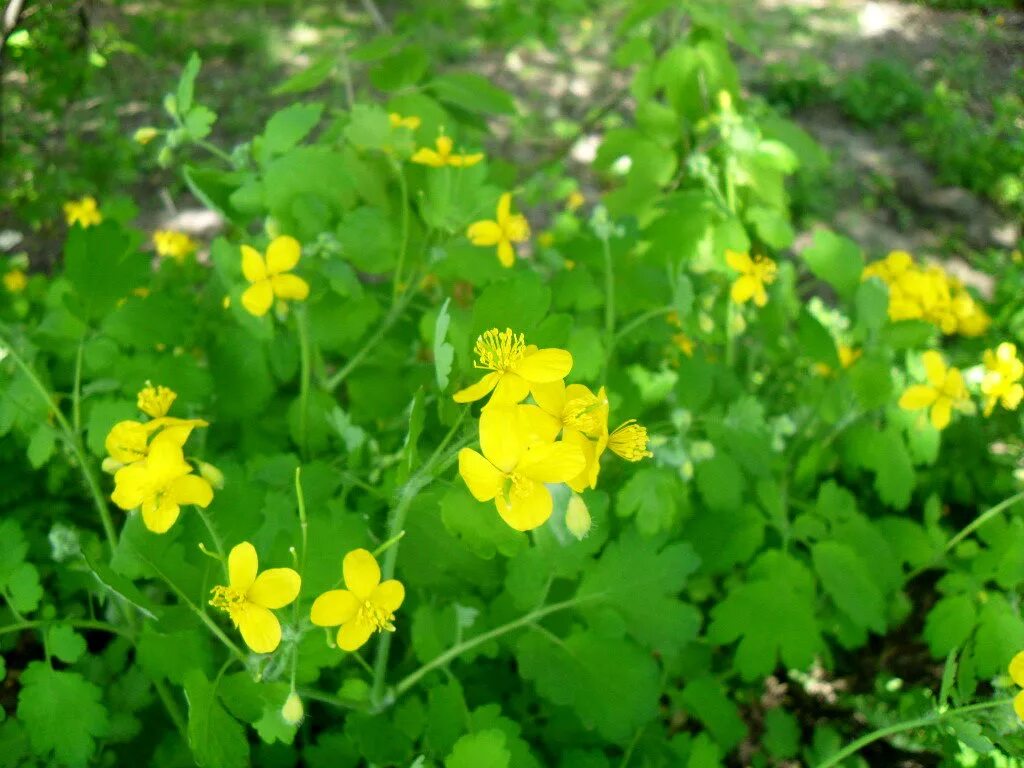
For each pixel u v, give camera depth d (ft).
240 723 0.77
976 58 3.00
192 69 1.04
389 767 0.91
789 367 1.43
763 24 3.55
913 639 1.32
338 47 1.29
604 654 0.91
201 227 2.28
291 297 0.93
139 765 0.97
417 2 3.53
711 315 1.27
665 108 1.32
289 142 1.02
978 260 2.42
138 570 0.80
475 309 0.71
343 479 0.91
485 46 2.98
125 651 0.98
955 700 0.79
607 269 1.08
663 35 1.58
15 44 1.48
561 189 1.63
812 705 1.25
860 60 3.35
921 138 3.01
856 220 2.64
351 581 0.66
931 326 1.13
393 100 1.20
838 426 1.21
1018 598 1.09
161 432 0.74
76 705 0.84
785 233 1.23
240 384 1.08
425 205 1.04
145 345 0.99
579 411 0.65
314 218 1.01
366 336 1.19
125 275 0.97
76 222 0.96
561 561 0.90
